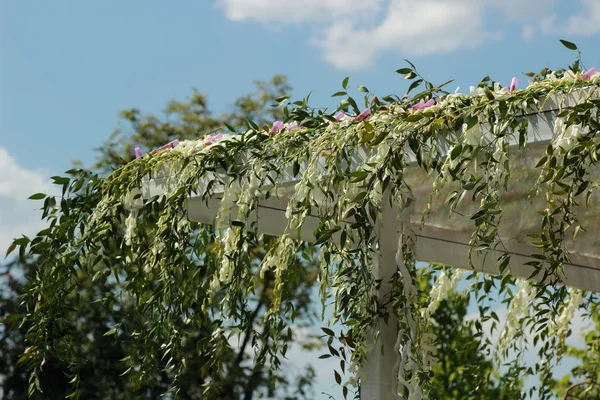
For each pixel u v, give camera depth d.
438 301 5.35
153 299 3.91
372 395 3.49
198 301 3.97
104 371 12.01
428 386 3.75
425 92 3.25
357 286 3.49
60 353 4.19
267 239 4.39
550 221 3.08
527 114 3.00
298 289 11.57
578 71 2.93
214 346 3.87
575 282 4.88
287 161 3.52
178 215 3.88
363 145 3.35
